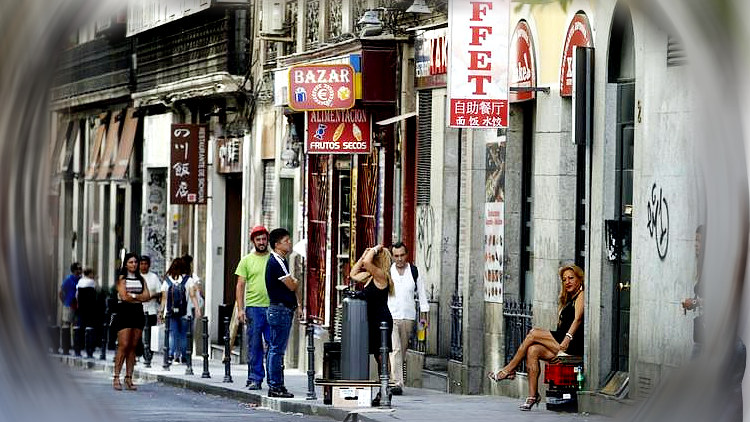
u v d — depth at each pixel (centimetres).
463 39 4238
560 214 4219
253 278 4797
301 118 6556
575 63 3991
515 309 4538
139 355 7019
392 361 4569
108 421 3014
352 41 5675
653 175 3672
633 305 3750
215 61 7631
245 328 6875
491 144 4709
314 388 4550
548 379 3916
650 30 3647
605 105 3950
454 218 5109
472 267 4772
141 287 5178
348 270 6084
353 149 5728
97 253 10056
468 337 4747
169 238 8538
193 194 7838
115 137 9556
